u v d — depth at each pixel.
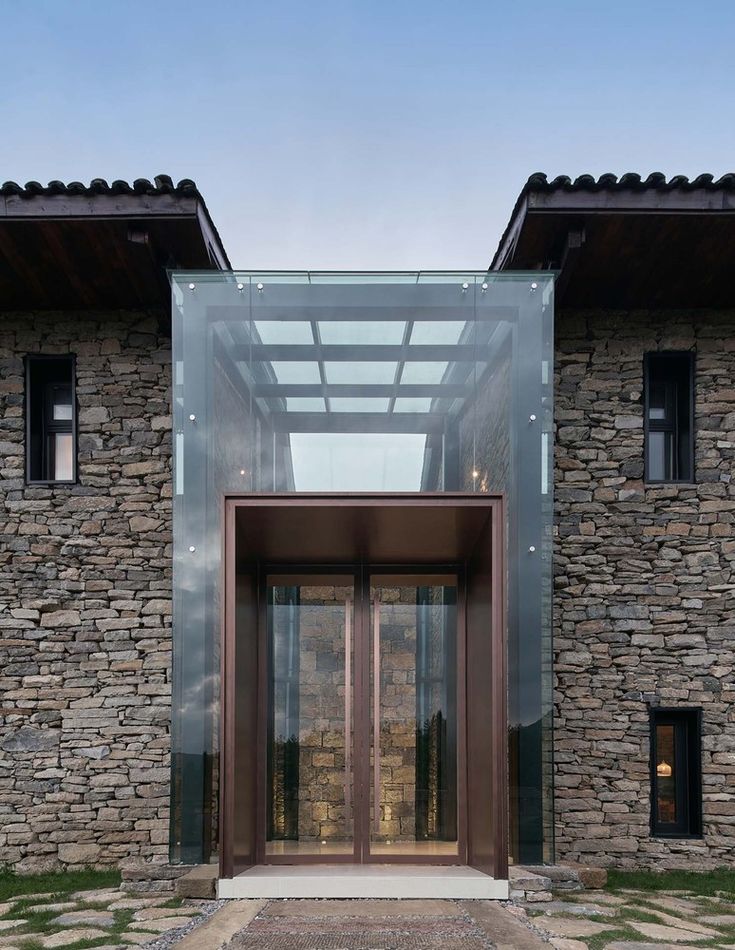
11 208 7.49
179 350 7.41
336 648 7.67
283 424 7.35
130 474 8.48
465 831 7.33
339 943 4.93
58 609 8.32
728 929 5.62
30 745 8.13
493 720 6.39
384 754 7.50
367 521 6.68
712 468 8.51
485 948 4.80
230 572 6.43
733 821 8.03
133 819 8.03
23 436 8.54
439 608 7.74
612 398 8.60
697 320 8.70
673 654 8.27
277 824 7.39
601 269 8.17
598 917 5.77
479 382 7.37
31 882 7.46
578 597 8.34
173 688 6.99
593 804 8.06
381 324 7.47
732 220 7.55
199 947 4.84
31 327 8.68
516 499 7.15
